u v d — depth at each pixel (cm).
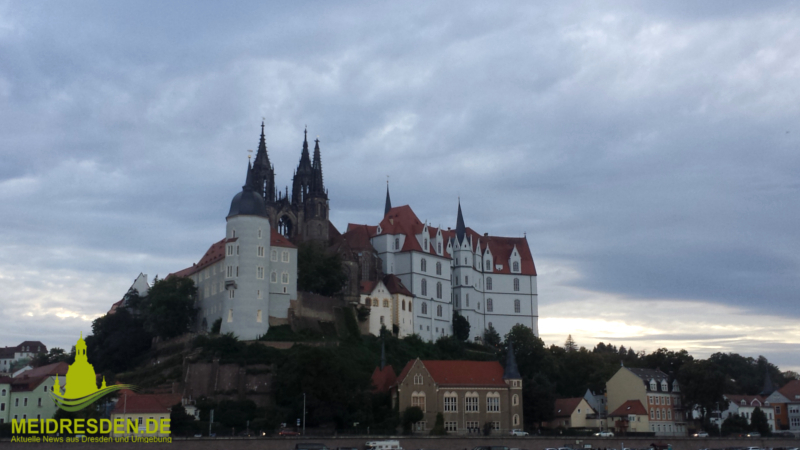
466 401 17262
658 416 19300
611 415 19062
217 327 19400
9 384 16275
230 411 16288
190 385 17312
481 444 14675
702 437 16325
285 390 16525
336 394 15875
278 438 13200
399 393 16712
